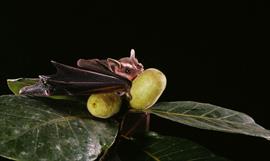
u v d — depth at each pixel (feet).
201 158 1.79
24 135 1.51
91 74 1.61
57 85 1.59
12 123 1.53
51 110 1.62
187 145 1.80
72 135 1.54
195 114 1.73
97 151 1.53
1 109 1.58
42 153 1.48
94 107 1.61
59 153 1.49
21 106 1.60
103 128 1.60
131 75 1.65
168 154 1.79
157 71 1.65
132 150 1.78
